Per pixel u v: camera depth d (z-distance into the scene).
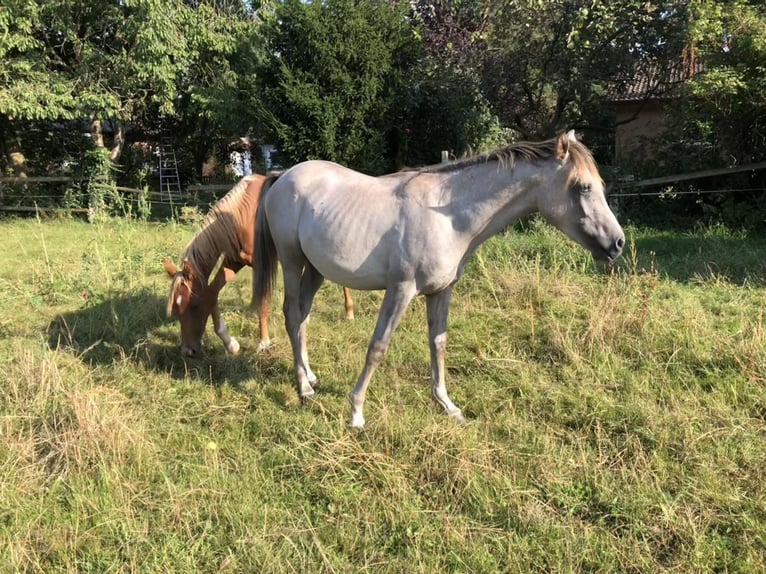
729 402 3.26
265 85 10.11
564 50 9.22
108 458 2.74
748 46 7.09
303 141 9.52
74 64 11.45
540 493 2.57
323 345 4.35
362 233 2.95
